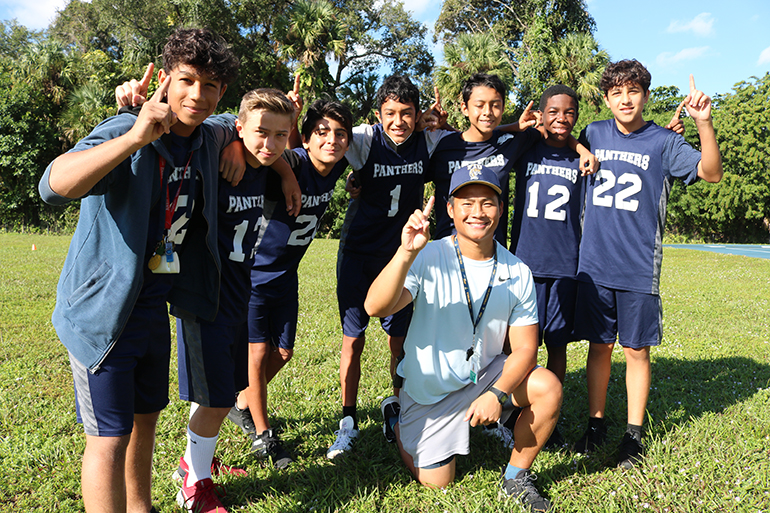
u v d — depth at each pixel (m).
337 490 2.62
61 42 30.89
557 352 3.56
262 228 3.18
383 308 2.50
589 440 3.12
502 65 23.52
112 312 1.93
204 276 2.40
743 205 32.56
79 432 3.29
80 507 2.51
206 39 2.01
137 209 1.95
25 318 6.14
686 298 8.42
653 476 2.73
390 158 3.48
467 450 2.72
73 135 26.77
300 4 24.05
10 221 28.11
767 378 4.31
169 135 2.07
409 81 3.38
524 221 3.49
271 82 27.44
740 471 2.75
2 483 2.69
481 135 3.54
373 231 3.56
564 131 3.36
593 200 3.28
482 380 2.76
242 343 2.80
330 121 3.09
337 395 3.94
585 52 25.64
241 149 2.57
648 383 3.14
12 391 3.87
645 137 3.19
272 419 3.51
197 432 2.51
